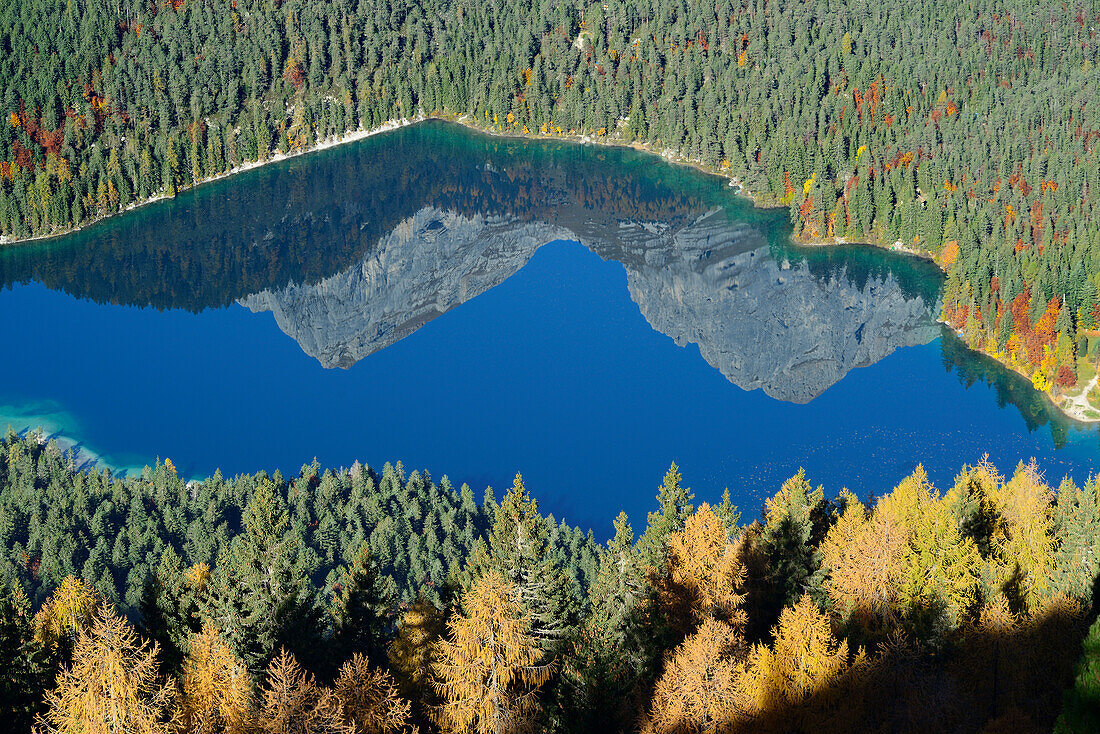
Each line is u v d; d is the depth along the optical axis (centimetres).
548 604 6606
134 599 12506
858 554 6662
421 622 6894
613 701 5628
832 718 5175
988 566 6756
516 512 7625
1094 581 6694
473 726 5012
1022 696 5678
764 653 5309
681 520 8825
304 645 6744
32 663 6059
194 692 5059
